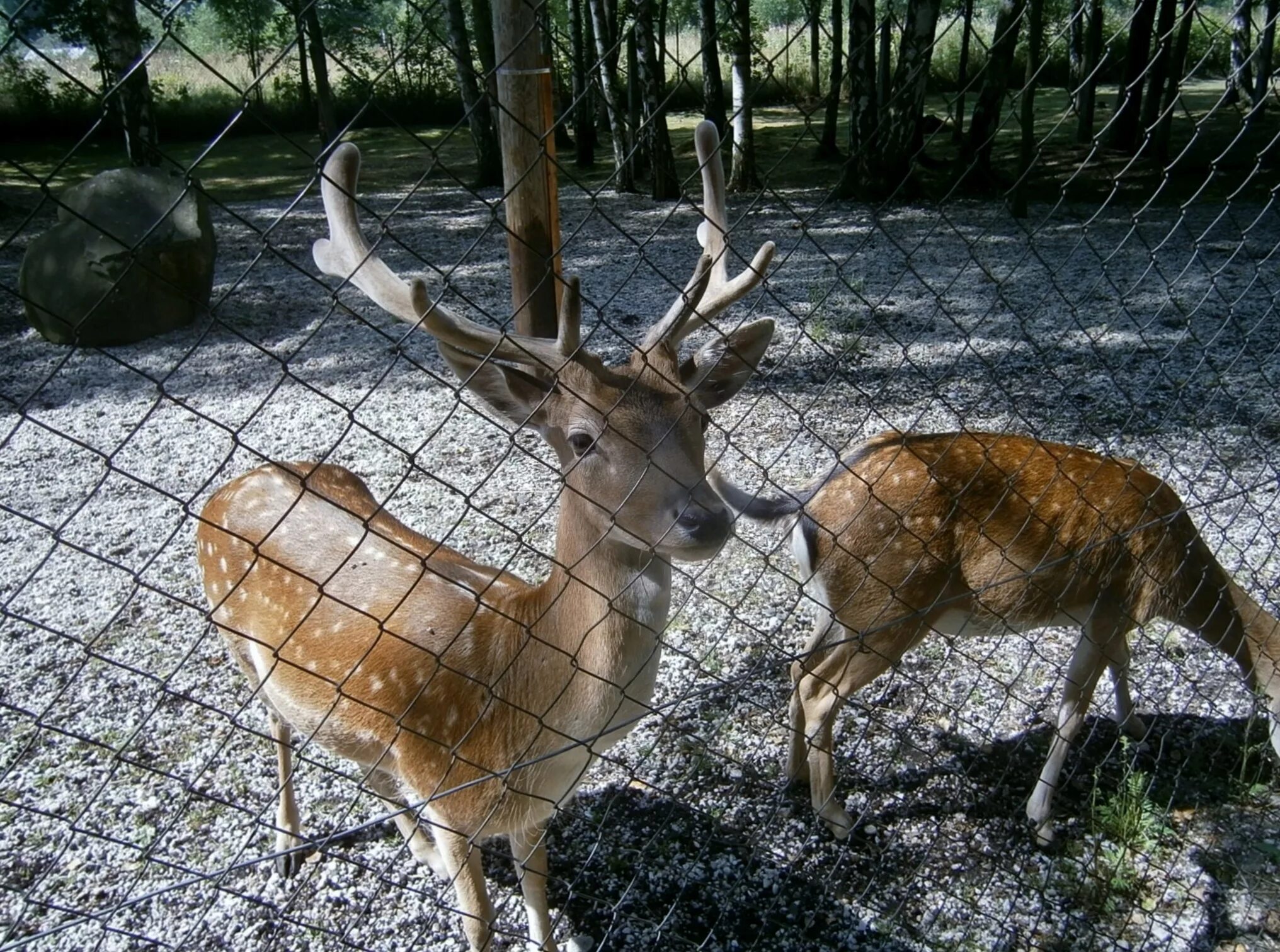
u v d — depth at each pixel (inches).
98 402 240.7
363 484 118.6
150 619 152.7
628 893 103.6
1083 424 215.5
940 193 462.6
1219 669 142.0
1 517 185.2
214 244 297.7
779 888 108.1
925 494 112.0
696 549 72.6
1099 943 102.0
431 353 273.4
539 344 74.2
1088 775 124.3
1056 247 372.8
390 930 101.7
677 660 142.1
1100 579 114.2
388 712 86.1
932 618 115.6
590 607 77.7
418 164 617.9
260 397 242.8
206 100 717.9
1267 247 363.6
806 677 115.9
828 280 334.0
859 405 229.1
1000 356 260.1
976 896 107.7
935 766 125.7
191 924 101.3
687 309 74.4
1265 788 121.2
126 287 273.0
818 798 115.0
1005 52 442.0
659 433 74.3
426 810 88.4
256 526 103.3
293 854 108.6
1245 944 101.5
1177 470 191.5
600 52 437.7
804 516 117.0
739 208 451.8
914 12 379.6
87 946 98.3
